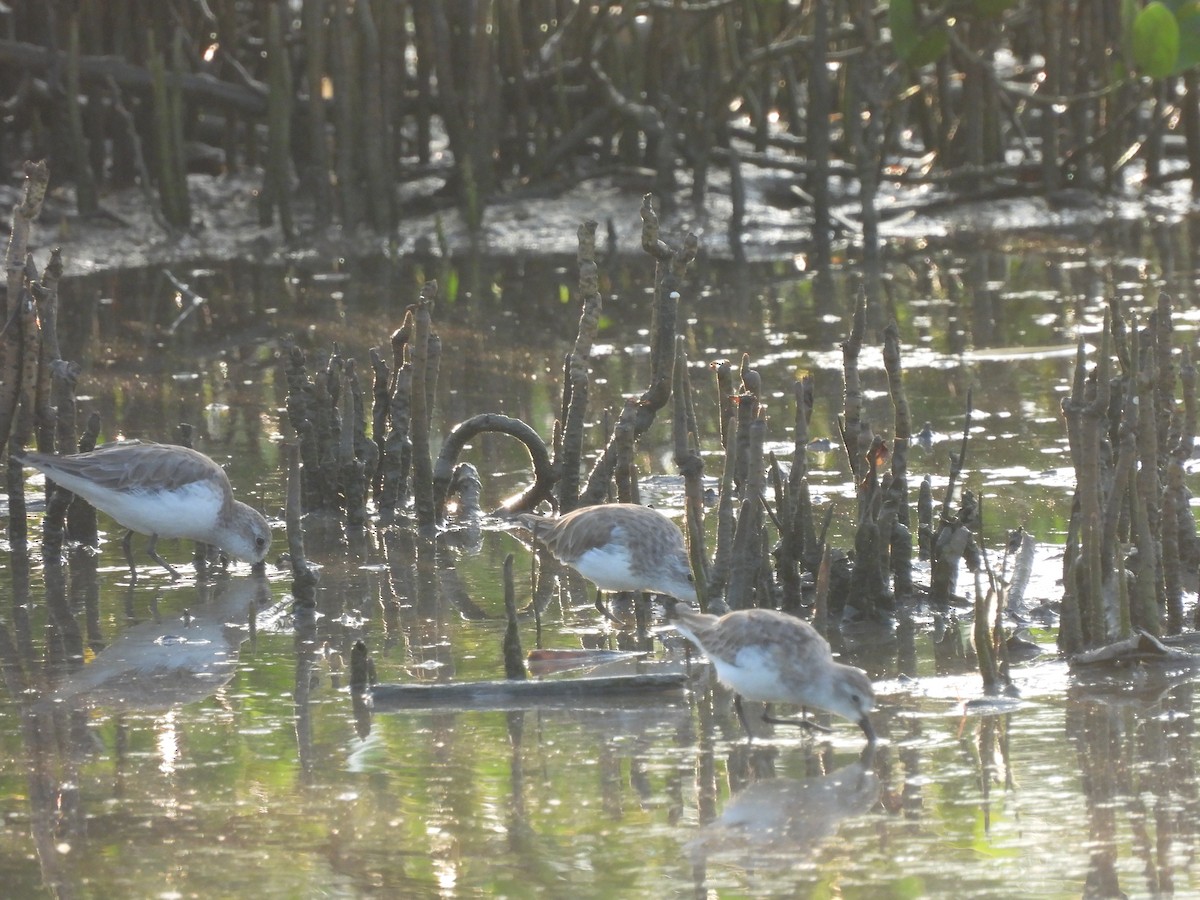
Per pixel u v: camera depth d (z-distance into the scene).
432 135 31.69
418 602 11.72
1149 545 10.10
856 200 28.98
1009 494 13.52
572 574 12.43
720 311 21.77
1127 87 29.23
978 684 9.71
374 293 23.30
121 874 7.48
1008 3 25.11
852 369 11.38
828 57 26.81
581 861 7.53
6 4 27.45
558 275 24.44
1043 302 21.56
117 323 21.39
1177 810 7.85
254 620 11.34
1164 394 11.38
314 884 7.35
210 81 27.64
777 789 8.28
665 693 9.80
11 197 26.28
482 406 17.11
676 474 14.62
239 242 26.59
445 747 8.95
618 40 28.61
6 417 12.85
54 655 10.64
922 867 7.37
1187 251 24.75
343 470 13.63
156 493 11.93
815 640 8.97
